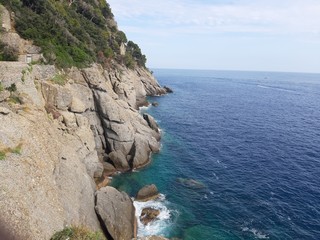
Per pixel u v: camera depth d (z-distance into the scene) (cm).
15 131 2572
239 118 8981
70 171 3016
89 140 4012
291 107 11756
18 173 2241
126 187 4081
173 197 3841
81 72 4678
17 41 3803
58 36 4725
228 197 3891
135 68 12169
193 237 3056
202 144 6116
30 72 3394
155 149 5456
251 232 3170
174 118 8525
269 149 5906
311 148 6038
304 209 3659
